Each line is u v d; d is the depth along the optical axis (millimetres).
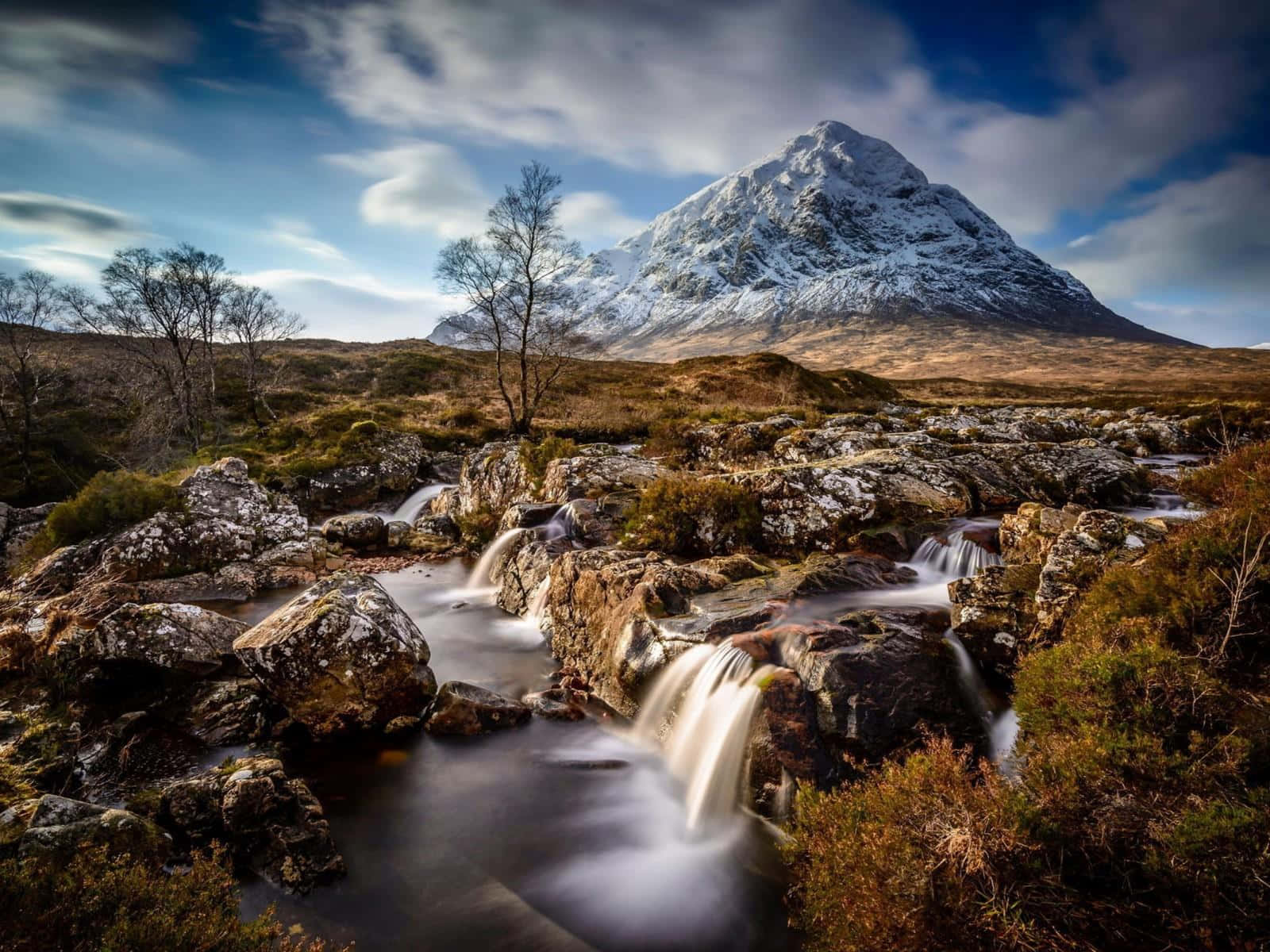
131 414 39656
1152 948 3641
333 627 8562
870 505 12031
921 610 8562
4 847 5055
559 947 5406
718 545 12195
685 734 7816
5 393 38719
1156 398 57625
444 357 72875
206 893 4543
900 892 4145
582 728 9000
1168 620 5715
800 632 7750
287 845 6020
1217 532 6199
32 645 9922
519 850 6648
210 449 30875
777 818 6520
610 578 10383
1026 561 8922
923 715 6828
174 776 7480
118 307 33156
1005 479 13984
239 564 16109
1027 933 3746
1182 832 3791
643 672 8734
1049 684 5488
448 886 6105
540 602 12891
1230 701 4770
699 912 5793
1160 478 15125
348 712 8516
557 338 38812
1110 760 4414
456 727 8742
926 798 4594
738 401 50188
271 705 8852
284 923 5477
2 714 8094
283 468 25391
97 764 7613
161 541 15344
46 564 14617
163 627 9469
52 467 31562
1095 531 7625
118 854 5117
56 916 4020
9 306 33125
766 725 6879
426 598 15383
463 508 22484
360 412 36719
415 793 7562
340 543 19984
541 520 15914
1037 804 4348
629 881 6211
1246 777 4355
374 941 5406
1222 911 3547
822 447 19219
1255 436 22406
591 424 37906
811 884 5043
